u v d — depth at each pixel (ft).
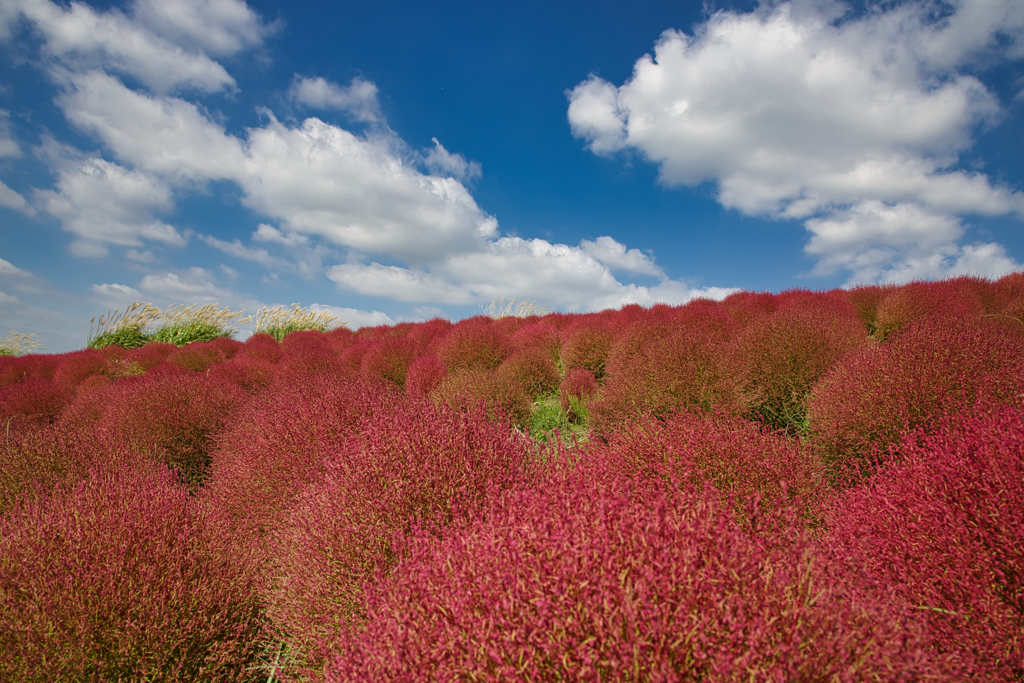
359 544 5.85
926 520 5.51
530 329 26.48
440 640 3.52
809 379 12.63
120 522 6.30
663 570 3.44
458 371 16.76
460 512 5.91
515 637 3.32
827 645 3.04
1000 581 4.79
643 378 12.13
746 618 3.25
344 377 16.35
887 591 4.22
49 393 18.72
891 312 20.33
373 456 6.86
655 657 3.00
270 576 6.67
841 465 8.95
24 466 9.41
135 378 18.70
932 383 8.93
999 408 7.30
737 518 5.37
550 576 3.56
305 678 5.35
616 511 4.18
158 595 5.54
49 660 5.00
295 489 8.75
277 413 10.78
